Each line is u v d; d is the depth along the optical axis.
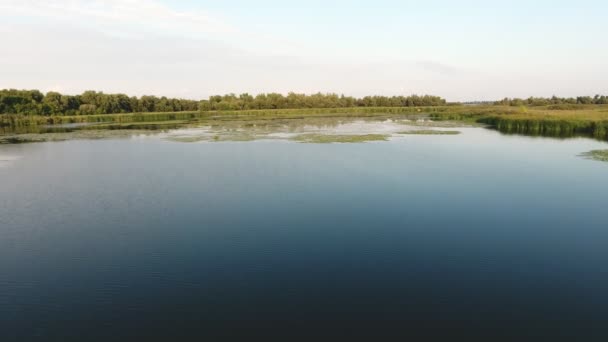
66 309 9.79
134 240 13.82
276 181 21.38
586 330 8.77
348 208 16.92
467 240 13.66
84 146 36.06
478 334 8.65
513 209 16.80
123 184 21.16
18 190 20.14
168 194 19.20
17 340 8.64
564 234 14.17
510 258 12.31
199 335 8.70
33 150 33.81
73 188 20.47
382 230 14.54
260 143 36.03
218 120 74.06
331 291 10.42
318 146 33.81
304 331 8.78
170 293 10.42
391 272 11.44
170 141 38.66
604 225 14.99
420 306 9.72
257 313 9.48
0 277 11.38
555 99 126.50
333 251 12.82
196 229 14.74
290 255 12.56
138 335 8.75
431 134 43.66
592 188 19.83
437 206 17.17
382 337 8.55
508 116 56.28
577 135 42.03
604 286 10.64
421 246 13.19
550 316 9.29
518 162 26.44
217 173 23.41
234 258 12.39
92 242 13.68
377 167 24.73
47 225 15.27
